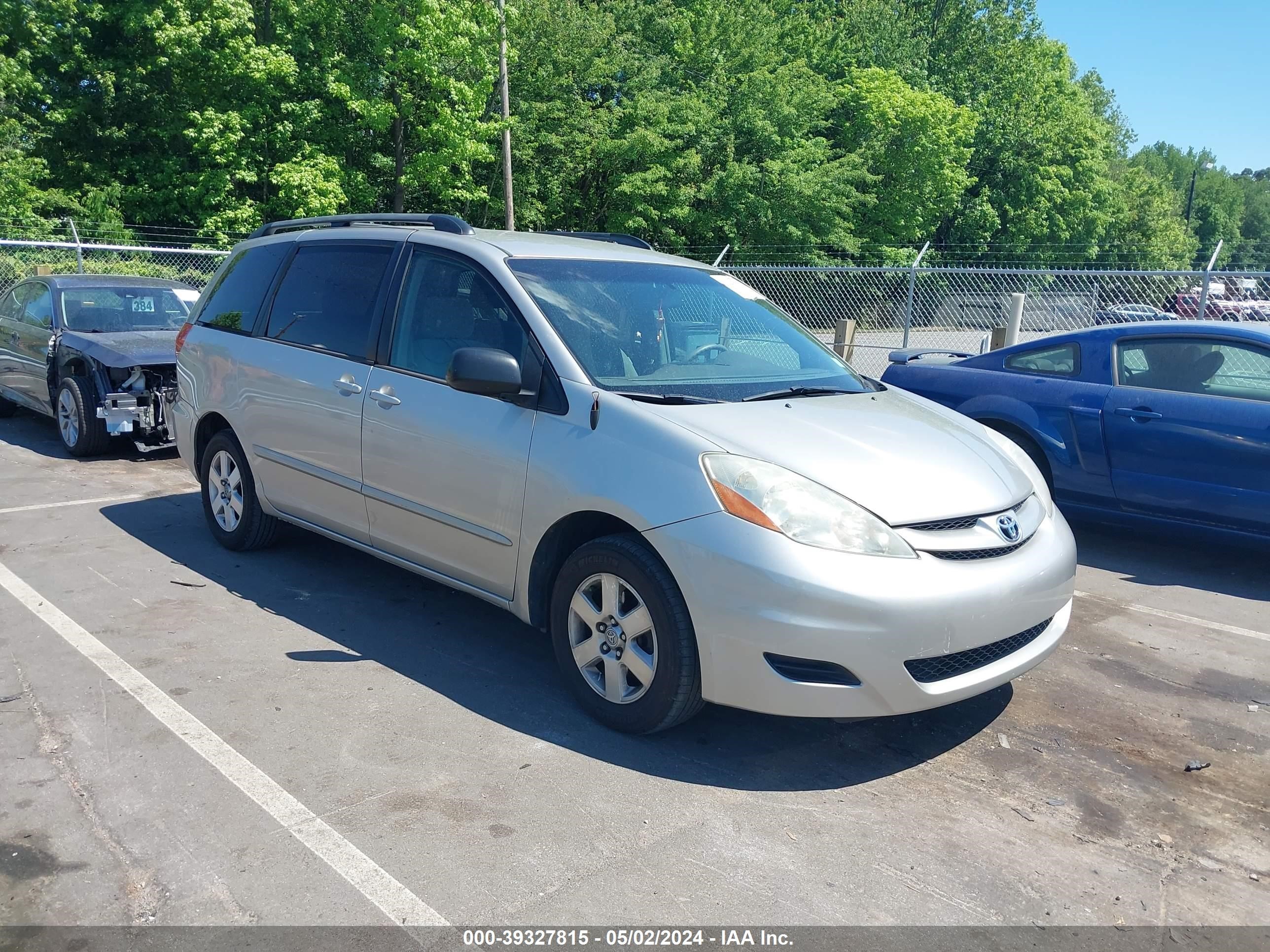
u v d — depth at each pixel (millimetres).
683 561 3143
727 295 4633
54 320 8688
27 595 4754
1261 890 2701
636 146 28516
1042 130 45156
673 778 3191
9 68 24750
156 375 8086
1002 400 6543
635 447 3355
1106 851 2865
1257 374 5613
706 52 32062
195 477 5715
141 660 3996
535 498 3586
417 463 4062
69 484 7230
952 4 45562
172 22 24500
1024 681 4156
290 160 25266
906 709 3100
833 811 3029
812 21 40188
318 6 24875
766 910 2514
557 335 3760
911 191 36719
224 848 2707
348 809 2924
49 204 24281
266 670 3934
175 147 27188
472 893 2539
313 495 4738
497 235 4555
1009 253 45375
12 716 3467
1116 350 6211
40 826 2789
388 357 4336
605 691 3492
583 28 28922
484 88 25562
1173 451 5758
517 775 3166
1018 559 3359
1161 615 5070
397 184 26781
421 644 4281
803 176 30578
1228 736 3672
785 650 3012
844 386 4266
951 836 2914
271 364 4910
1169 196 66688
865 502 3162
